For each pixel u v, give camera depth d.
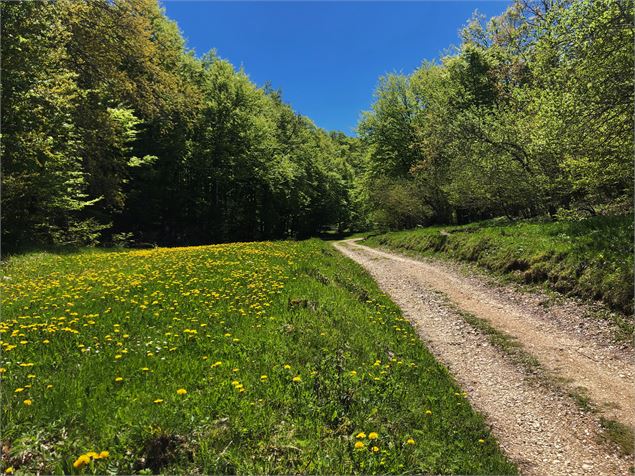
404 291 15.87
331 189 85.00
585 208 20.92
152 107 28.56
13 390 5.15
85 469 3.81
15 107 17.36
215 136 54.25
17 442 4.13
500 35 32.00
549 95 16.67
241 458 4.18
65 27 21.53
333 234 90.25
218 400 5.16
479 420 6.52
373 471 4.28
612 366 8.21
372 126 53.69
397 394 6.43
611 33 12.87
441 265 20.66
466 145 26.17
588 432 6.33
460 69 40.34
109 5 24.75
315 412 5.30
